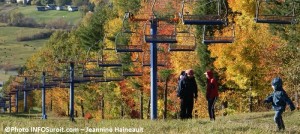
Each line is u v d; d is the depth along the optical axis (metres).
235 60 120.44
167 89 165.50
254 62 119.88
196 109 150.12
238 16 127.88
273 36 123.75
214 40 80.44
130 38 168.25
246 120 74.62
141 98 173.38
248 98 144.00
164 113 156.25
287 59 120.81
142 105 174.75
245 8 123.94
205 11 140.12
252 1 123.12
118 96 195.75
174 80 158.00
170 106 168.75
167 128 49.75
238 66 120.06
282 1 123.44
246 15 125.25
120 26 181.88
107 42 183.00
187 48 89.94
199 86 144.50
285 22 68.00
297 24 116.44
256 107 152.00
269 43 121.12
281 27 122.25
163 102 166.75
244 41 119.00
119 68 176.75
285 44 121.50
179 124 54.22
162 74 148.00
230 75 125.00
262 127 50.03
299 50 117.81
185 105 62.69
